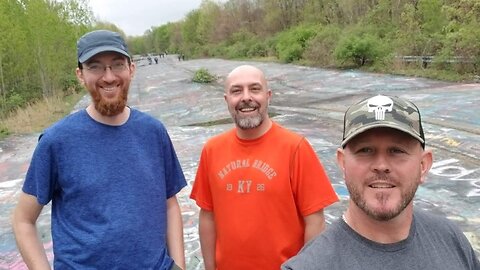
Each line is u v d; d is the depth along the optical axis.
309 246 0.78
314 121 5.52
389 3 13.73
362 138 0.76
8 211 3.17
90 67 1.10
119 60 1.11
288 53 15.41
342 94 7.73
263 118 1.24
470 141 3.88
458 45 8.43
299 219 1.25
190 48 34.69
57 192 1.11
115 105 1.09
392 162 0.75
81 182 1.06
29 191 1.09
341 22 18.19
